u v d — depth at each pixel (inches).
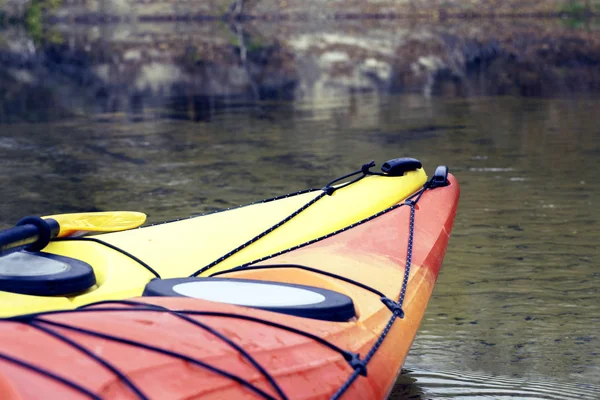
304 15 831.1
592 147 236.7
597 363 96.6
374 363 69.4
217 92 402.9
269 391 55.8
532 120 293.3
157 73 469.4
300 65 498.0
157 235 96.8
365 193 112.3
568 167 208.8
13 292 72.0
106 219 96.6
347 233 98.9
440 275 128.6
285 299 69.8
